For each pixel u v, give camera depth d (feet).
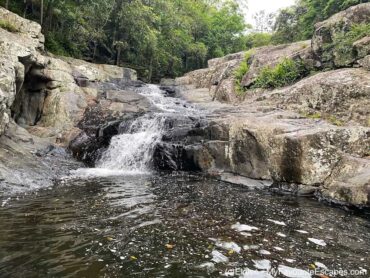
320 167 25.02
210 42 107.76
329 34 41.34
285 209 20.63
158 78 90.58
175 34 86.74
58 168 30.99
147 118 41.06
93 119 43.96
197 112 45.32
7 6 48.62
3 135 30.48
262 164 28.37
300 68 44.09
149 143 36.14
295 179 25.99
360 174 22.25
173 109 50.47
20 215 17.57
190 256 13.25
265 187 27.32
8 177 24.35
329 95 33.73
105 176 29.96
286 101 37.81
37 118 45.09
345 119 31.37
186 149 33.42
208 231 16.14
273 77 46.21
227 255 13.44
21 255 12.84
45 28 56.75
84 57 72.69
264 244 14.74
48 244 13.96
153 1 79.00
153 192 24.02
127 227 16.33
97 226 16.31
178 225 16.88
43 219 17.08
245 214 19.25
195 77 68.90
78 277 11.30
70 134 40.50
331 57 39.55
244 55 59.62
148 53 80.64
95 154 37.45
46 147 35.94
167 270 12.02
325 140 25.46
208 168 31.94
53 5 54.80
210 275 11.74
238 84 53.16
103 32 68.49
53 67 47.06
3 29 40.32
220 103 52.44
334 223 18.07
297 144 25.91
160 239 14.93
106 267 12.10
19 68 35.01
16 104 43.55
